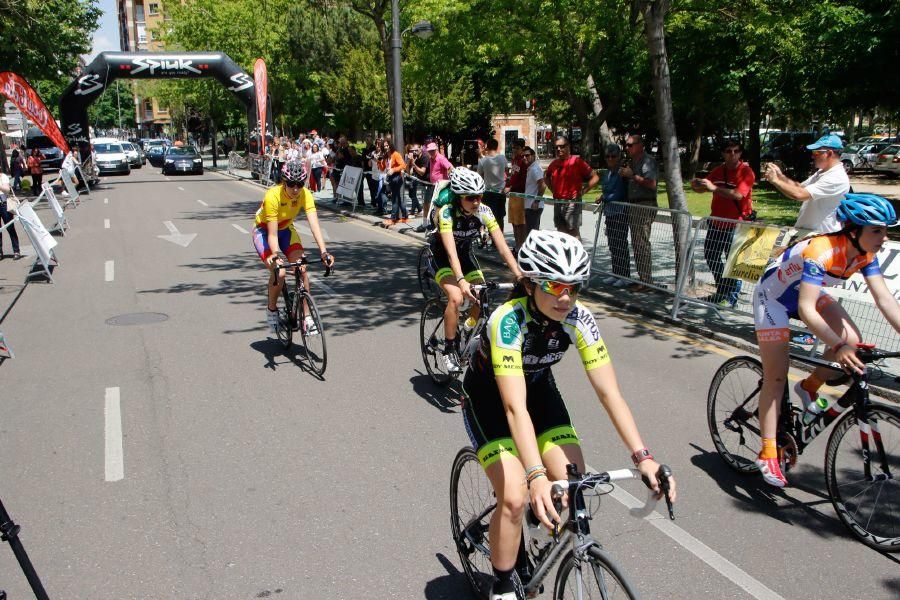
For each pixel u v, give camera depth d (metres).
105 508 3.94
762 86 22.22
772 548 3.55
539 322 2.46
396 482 4.20
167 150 36.66
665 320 7.86
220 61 30.45
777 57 20.72
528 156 10.89
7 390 5.79
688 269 7.71
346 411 5.30
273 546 3.55
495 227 5.04
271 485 4.18
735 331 7.27
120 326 7.70
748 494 4.11
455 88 33.09
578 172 9.97
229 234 14.72
